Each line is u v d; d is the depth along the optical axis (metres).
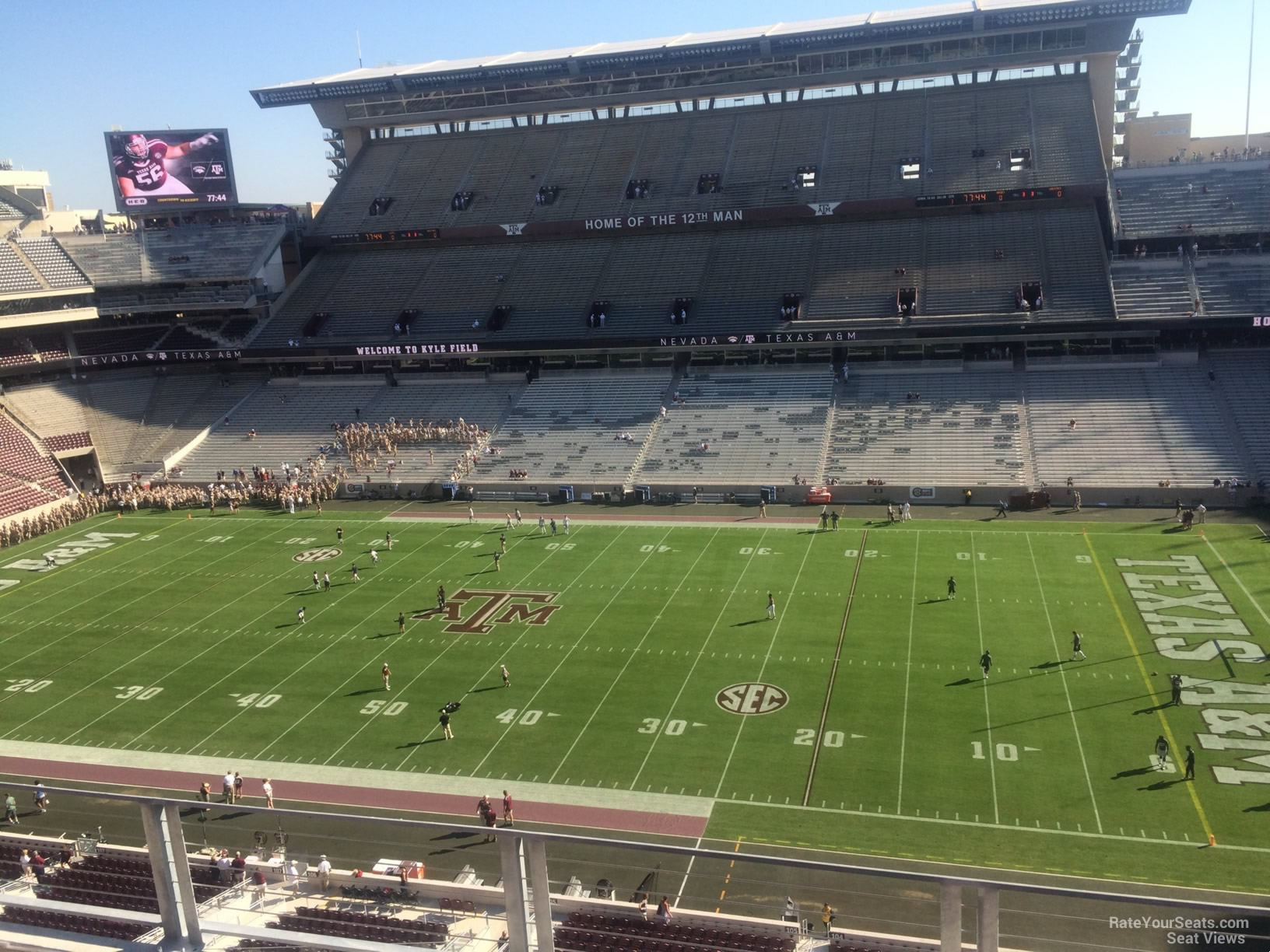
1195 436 62.53
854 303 75.50
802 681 38.50
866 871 8.31
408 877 20.73
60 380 86.44
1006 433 65.94
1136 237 72.94
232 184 92.56
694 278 82.19
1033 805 29.23
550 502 68.31
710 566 52.66
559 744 34.75
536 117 99.38
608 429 74.94
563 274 86.50
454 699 38.84
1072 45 84.00
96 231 99.31
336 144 103.25
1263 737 32.16
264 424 84.00
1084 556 50.66
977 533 55.84
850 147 86.75
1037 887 7.98
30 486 73.44
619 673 40.28
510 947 9.06
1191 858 26.28
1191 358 68.88
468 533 62.03
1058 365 71.00
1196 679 36.44
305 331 87.25
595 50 96.12
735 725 35.34
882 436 68.06
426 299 87.75
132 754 36.03
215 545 62.38
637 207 87.75
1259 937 14.72
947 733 33.75
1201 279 70.12
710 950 17.42
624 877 26.61
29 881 16.23
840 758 32.62
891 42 86.19
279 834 23.83
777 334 74.25
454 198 93.75
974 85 88.50
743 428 71.75
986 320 70.81
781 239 83.69
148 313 89.06
